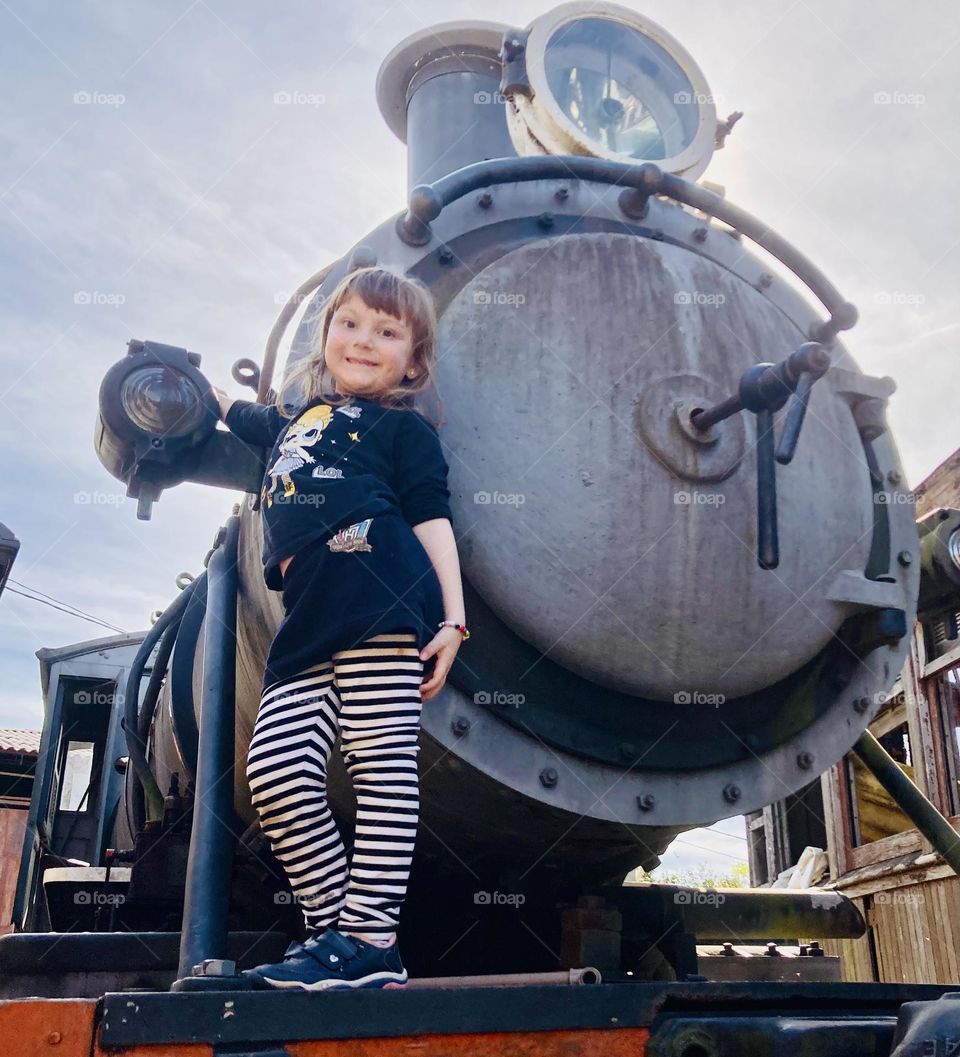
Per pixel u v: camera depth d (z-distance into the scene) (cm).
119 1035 141
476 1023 158
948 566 311
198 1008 145
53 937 246
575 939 242
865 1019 168
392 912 171
